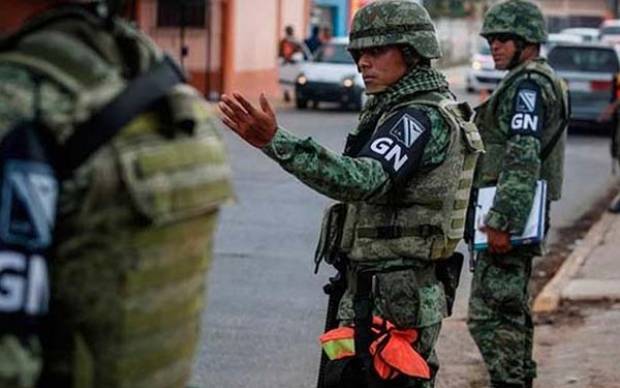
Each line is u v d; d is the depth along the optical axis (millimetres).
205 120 2518
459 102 4863
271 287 10391
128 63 2426
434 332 4746
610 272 11406
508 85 6352
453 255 4820
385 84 4707
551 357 8305
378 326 4641
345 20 49312
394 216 4637
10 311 2193
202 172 2432
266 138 4301
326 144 23281
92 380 2281
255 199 15820
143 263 2301
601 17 77688
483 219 6305
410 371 4566
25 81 2275
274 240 12789
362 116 4844
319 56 34031
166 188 2324
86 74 2324
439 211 4625
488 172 6355
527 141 6223
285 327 8992
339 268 4844
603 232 14359
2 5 2479
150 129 2354
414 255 4641
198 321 2529
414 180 4594
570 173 20719
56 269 2250
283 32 40812
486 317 6480
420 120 4570
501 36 6422
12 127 2227
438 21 64812
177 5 34750
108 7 2457
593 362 8117
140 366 2332
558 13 78125
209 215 2486
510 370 6469
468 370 8000
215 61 35469
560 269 11602
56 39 2354
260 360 8055
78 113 2275
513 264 6422
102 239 2266
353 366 4641
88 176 2254
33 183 2211
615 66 28047
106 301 2273
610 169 21438
